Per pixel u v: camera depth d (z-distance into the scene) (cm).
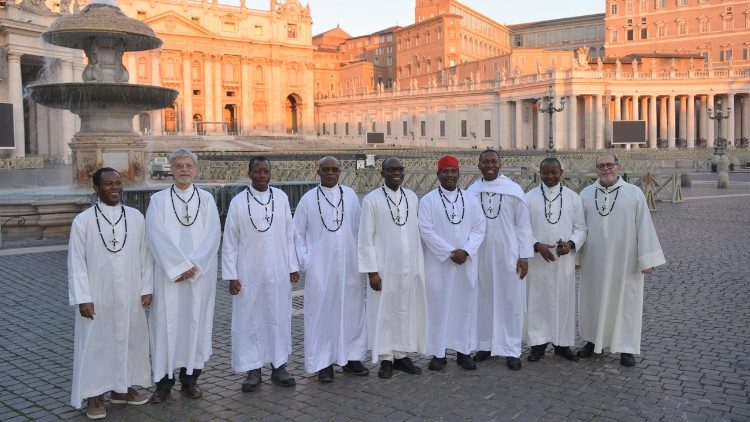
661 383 677
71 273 598
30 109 5116
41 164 4362
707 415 593
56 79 4881
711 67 6894
